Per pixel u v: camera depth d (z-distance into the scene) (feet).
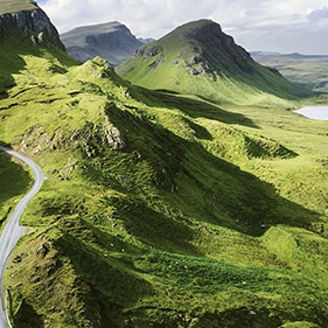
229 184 496.64
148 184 368.89
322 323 190.80
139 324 146.82
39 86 608.60
